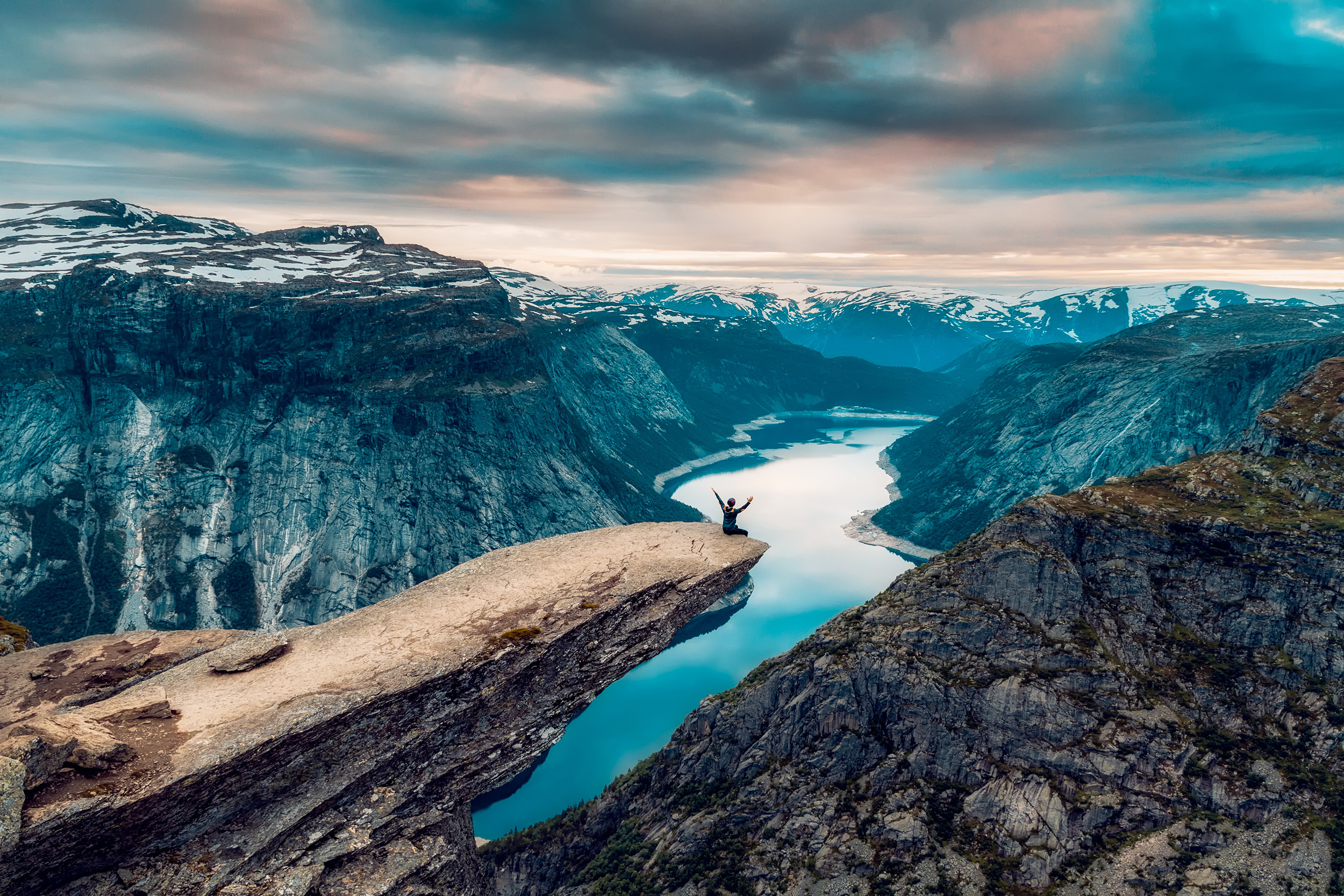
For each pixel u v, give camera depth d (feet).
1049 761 328.49
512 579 136.26
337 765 107.96
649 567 138.31
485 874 138.41
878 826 330.54
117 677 146.30
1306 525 366.43
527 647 119.75
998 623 370.53
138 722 100.73
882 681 373.20
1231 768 311.68
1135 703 336.29
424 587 135.44
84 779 90.79
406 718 112.16
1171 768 317.22
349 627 124.16
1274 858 281.54
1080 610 370.53
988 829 320.50
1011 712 341.82
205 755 96.02
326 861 105.81
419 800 116.67
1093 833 307.99
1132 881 287.69
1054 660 353.72
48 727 92.43
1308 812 291.99
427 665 113.50
